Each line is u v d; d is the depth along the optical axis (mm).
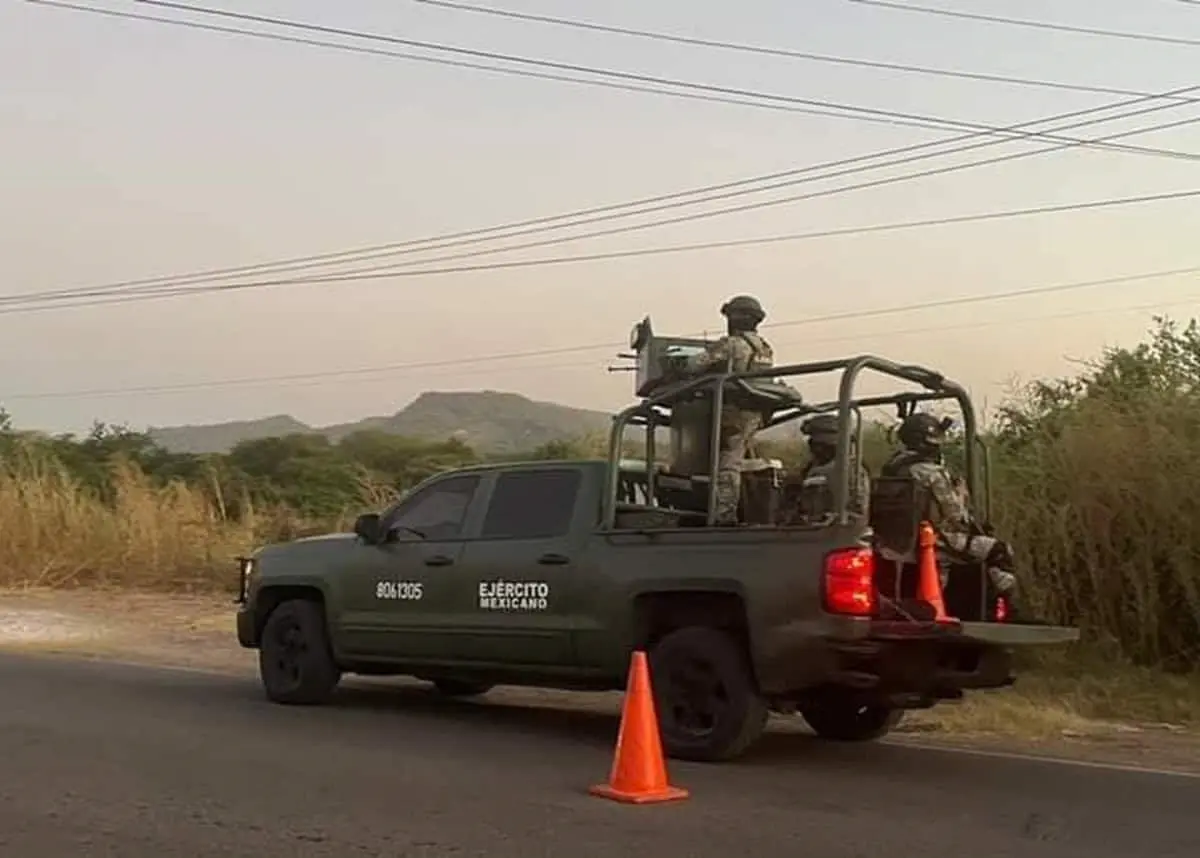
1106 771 9984
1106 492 14961
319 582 12508
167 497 28062
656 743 8758
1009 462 15828
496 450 49875
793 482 10891
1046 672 14711
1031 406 16609
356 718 11969
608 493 10898
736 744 9891
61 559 26594
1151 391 15508
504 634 11227
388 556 12117
